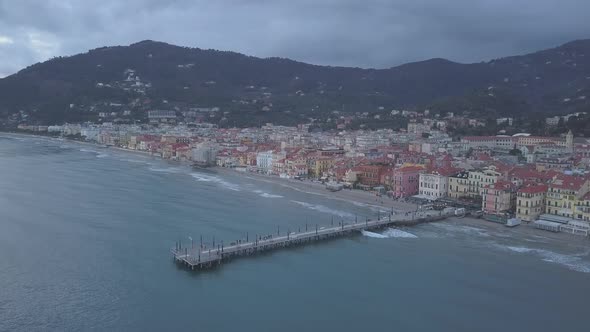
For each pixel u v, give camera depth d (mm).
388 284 142500
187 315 122000
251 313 123812
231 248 166500
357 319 121375
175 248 169750
